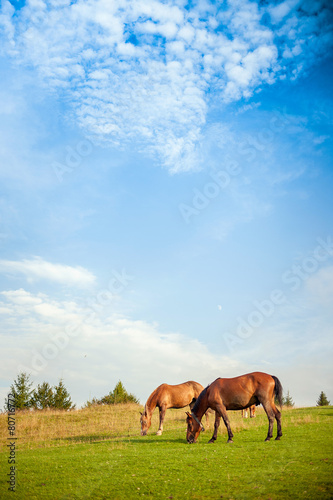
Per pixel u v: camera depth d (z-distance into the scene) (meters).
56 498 9.61
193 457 12.05
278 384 13.99
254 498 8.54
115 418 27.48
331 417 19.20
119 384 47.72
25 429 24.30
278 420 13.65
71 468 11.94
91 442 17.78
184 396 18.94
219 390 14.41
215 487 9.40
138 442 16.16
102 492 9.75
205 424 18.78
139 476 10.66
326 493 8.45
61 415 28.95
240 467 10.64
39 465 12.63
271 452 11.77
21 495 9.91
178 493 9.25
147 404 18.92
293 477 9.48
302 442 12.84
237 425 18.19
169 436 17.50
